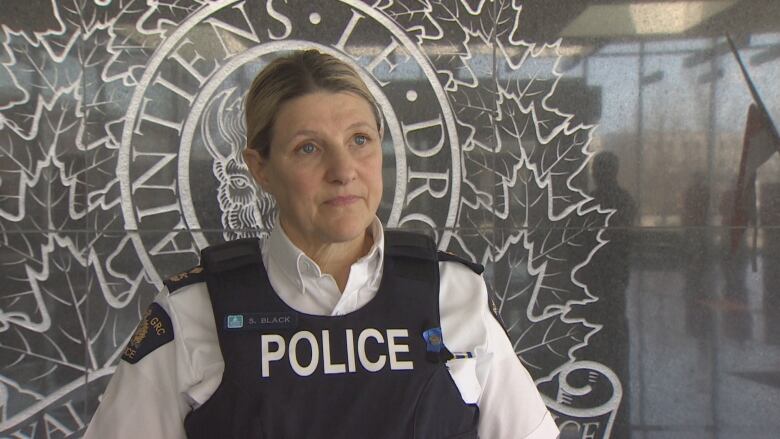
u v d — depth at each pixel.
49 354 1.58
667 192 1.78
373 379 0.69
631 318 1.77
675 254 1.78
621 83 1.78
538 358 1.75
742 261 1.80
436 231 1.73
